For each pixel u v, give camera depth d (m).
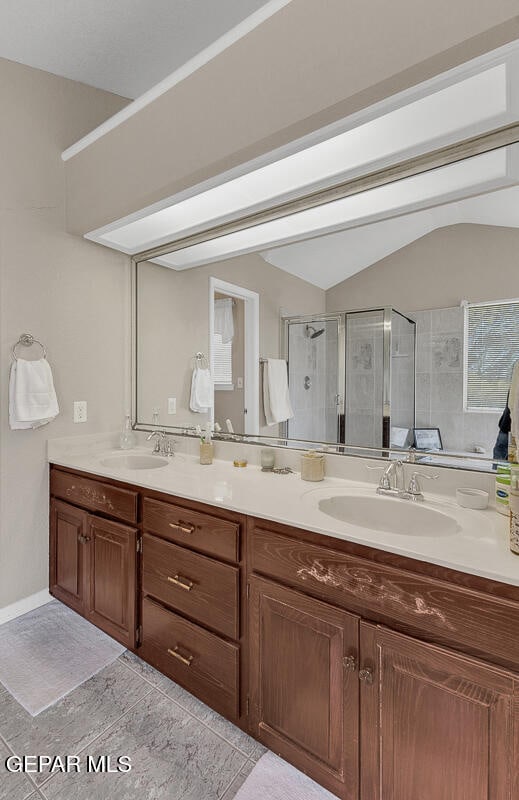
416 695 0.94
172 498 1.49
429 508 1.27
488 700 0.85
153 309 2.33
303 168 1.42
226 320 2.02
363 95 1.06
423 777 0.94
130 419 2.45
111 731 1.35
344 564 1.04
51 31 1.77
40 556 2.07
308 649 1.12
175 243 2.13
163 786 1.17
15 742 1.30
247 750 1.28
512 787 0.83
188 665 1.44
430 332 1.44
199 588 1.39
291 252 1.79
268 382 1.87
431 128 1.20
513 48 0.90
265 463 1.76
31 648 1.75
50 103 2.04
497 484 1.21
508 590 0.83
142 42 1.87
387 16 1.00
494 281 1.32
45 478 2.07
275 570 1.19
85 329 2.21
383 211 1.55
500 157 1.26
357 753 1.04
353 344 1.62
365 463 1.55
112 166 1.80
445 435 1.40
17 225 1.92
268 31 1.21
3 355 1.89
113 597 1.73
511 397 1.29
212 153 1.38
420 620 0.93
